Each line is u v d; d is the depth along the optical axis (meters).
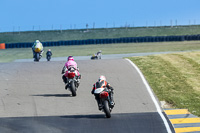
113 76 60.66
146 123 36.00
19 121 36.12
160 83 56.38
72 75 46.47
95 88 37.28
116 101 45.62
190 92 51.94
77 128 33.88
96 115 39.06
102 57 153.88
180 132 34.41
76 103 44.28
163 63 72.19
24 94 48.78
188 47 196.38
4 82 56.47
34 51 93.75
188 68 67.81
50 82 56.84
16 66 72.88
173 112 42.59
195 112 42.75
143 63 72.44
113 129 33.69
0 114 38.81
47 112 40.00
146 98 47.47
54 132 32.47
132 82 56.44
